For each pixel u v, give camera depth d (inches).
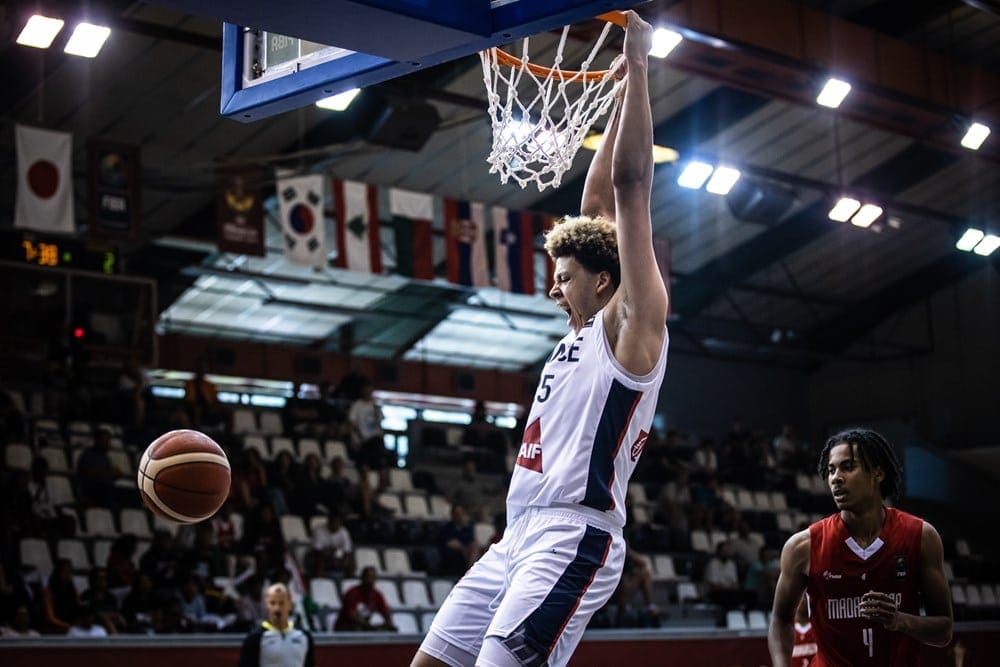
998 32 763.4
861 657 168.4
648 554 727.7
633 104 126.3
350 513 658.2
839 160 861.2
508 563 128.7
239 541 569.0
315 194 694.5
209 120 708.0
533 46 385.1
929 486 1066.7
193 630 464.4
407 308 1031.6
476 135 771.4
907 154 907.4
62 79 644.1
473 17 127.3
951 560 895.7
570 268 134.1
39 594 469.1
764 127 817.5
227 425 707.4
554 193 852.6
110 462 608.7
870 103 660.7
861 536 170.7
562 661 124.6
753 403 1149.7
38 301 776.3
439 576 631.8
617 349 127.6
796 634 311.6
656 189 863.7
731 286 1033.5
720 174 748.6
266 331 1053.2
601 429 126.7
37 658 361.4
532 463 129.5
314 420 767.1
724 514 795.4
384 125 641.6
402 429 905.5
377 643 428.1
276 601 329.4
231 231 670.5
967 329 1091.9
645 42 128.1
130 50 630.5
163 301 937.5
